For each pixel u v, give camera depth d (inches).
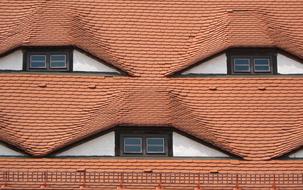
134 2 1680.6
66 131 1473.9
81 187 1366.9
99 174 1385.3
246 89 1550.2
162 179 1384.1
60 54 1568.7
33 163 1422.2
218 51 1566.2
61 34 1583.4
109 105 1502.2
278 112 1514.5
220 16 1656.0
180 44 1625.2
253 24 1622.8
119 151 1440.7
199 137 1445.6
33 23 1611.7
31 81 1545.3
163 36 1635.1
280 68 1574.8
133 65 1583.4
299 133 1469.0
